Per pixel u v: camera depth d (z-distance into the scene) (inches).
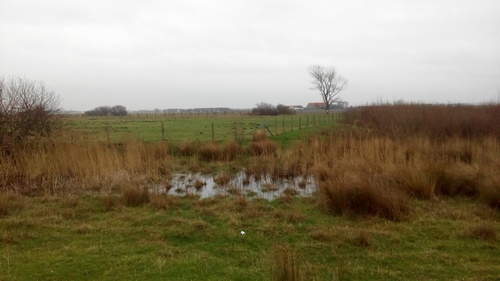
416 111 898.1
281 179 489.7
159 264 222.7
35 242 259.8
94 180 435.5
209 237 271.0
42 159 474.0
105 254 239.1
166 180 470.6
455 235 268.4
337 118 1797.5
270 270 195.8
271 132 998.4
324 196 349.1
